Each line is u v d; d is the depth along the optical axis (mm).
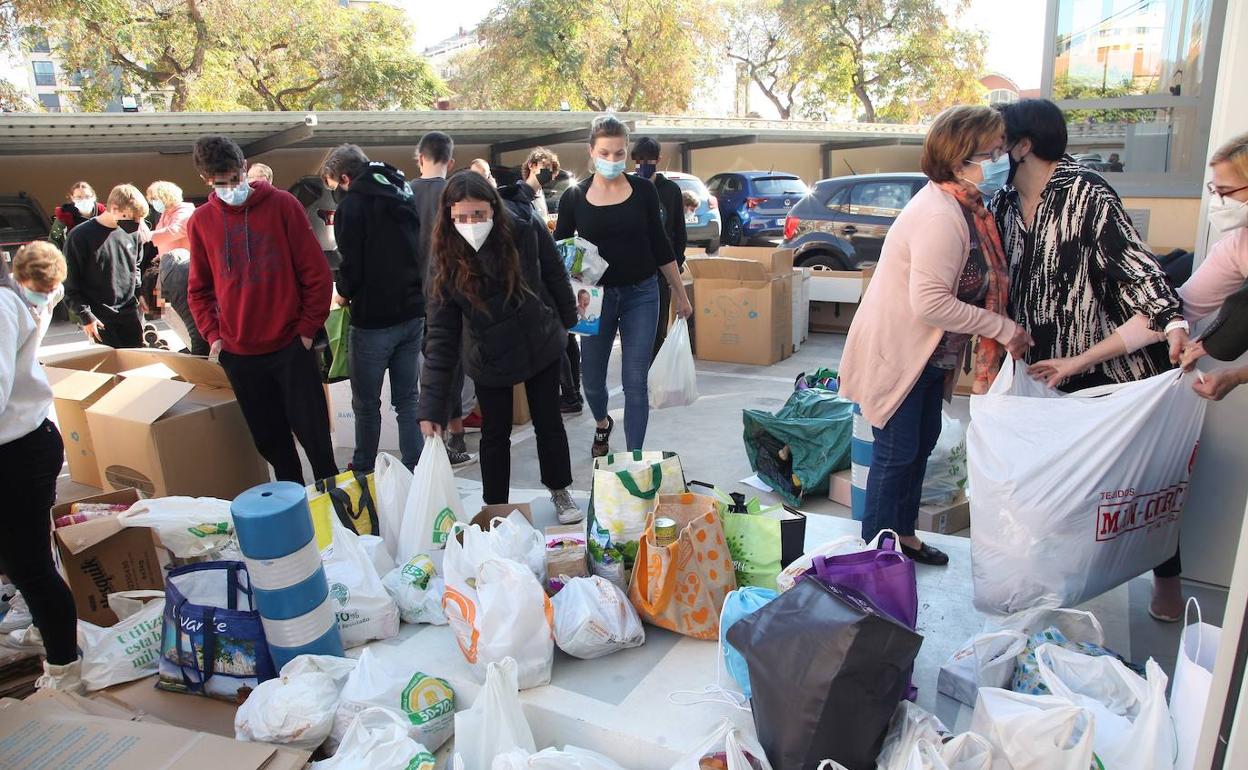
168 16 19781
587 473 4512
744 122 18641
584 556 2908
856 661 1810
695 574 2639
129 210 5527
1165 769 1751
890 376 2725
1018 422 2391
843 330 7926
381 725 2186
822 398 4109
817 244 9719
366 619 2742
